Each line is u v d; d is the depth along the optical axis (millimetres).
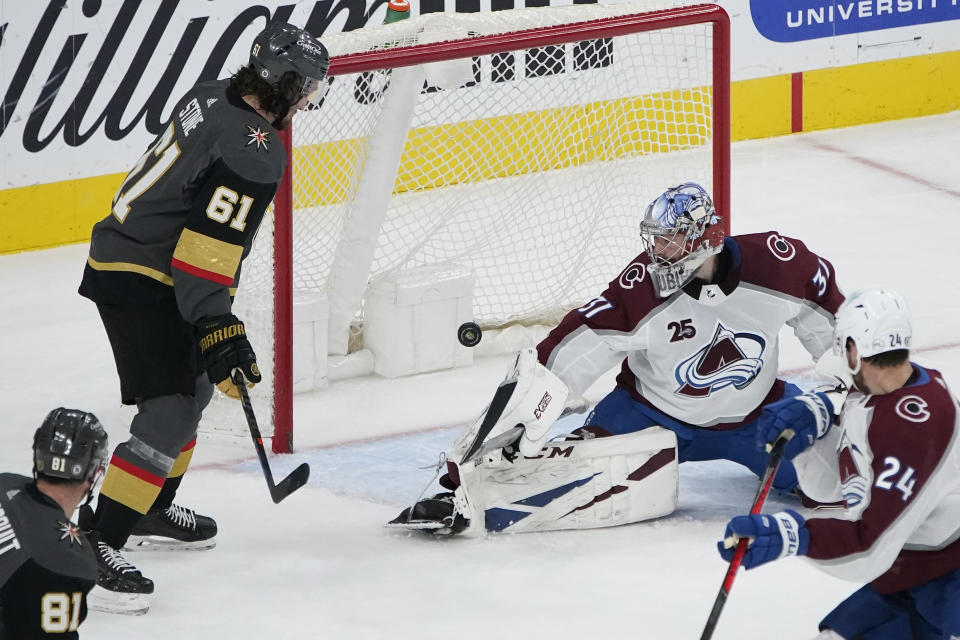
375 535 14125
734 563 9500
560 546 13719
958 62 34344
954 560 9516
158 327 12562
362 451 16625
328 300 18781
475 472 13805
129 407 17562
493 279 21906
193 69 26359
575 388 13773
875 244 24891
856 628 9805
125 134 26000
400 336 19141
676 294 13398
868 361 9305
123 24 25375
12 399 18562
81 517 12711
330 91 20031
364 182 18609
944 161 30453
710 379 13836
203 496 15242
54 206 25609
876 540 9164
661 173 23078
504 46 17438
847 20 32750
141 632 11898
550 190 23328
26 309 22453
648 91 28078
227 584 12938
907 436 9094
